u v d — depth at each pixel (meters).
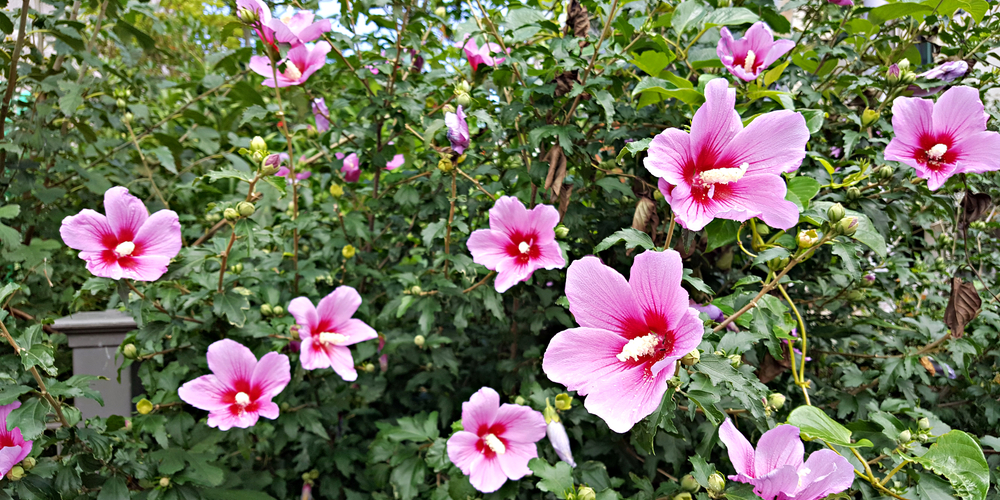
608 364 0.38
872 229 0.45
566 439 0.56
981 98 0.66
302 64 0.69
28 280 0.75
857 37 0.70
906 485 0.49
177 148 0.92
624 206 0.68
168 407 0.61
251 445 0.70
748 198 0.40
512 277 0.56
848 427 0.51
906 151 0.49
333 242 0.76
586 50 0.61
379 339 0.73
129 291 0.56
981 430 0.62
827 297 0.68
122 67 0.93
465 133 0.57
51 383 0.50
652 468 0.61
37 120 0.72
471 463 0.56
